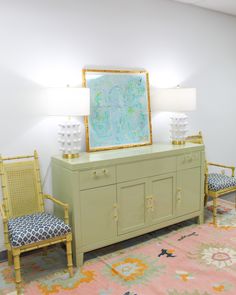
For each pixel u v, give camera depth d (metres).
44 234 2.29
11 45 2.64
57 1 2.83
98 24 3.08
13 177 2.69
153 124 3.62
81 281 2.39
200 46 3.94
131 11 3.29
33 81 2.78
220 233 3.16
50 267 2.61
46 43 2.81
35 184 2.78
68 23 2.90
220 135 4.34
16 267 2.22
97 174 2.63
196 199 3.36
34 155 2.78
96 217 2.67
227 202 4.12
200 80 4.00
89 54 3.06
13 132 2.73
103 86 3.16
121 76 3.27
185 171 3.23
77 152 2.81
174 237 3.10
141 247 2.91
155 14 3.48
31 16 2.71
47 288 2.31
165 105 3.40
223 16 4.13
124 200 2.82
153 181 2.99
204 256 2.70
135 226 2.92
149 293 2.21
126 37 3.29
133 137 3.39
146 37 3.44
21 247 2.23
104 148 3.18
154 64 3.54
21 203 2.72
